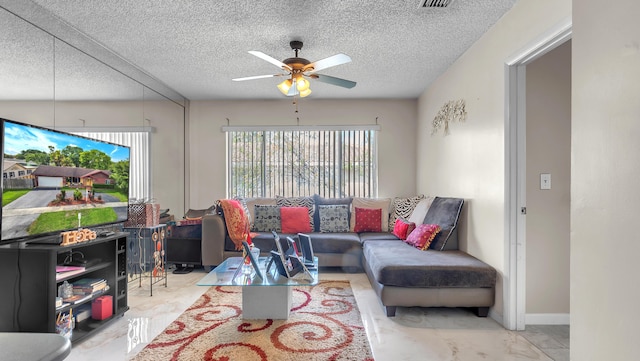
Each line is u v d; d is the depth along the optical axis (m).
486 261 3.04
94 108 3.29
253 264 2.76
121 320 2.85
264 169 5.58
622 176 0.97
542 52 2.41
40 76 2.72
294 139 5.57
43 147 2.48
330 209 4.98
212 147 5.51
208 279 2.73
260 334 2.57
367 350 2.33
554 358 2.25
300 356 2.24
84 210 2.89
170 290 3.68
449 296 2.86
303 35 3.13
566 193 2.81
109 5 2.61
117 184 3.35
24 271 2.25
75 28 3.01
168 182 4.85
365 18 2.81
